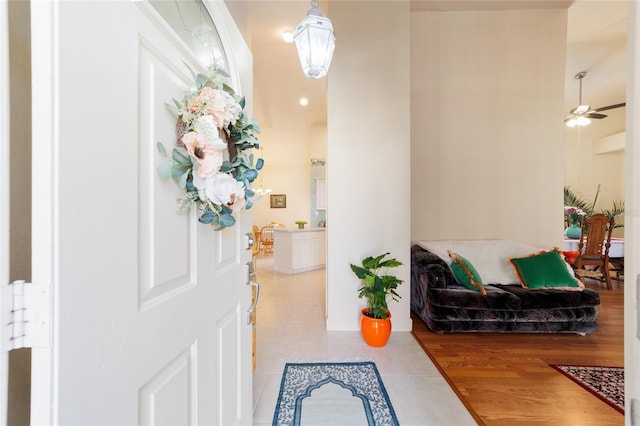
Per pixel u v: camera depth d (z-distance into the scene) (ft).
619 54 13.15
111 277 1.69
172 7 2.75
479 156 11.23
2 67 1.27
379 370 6.40
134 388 1.88
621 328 8.75
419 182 11.26
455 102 11.19
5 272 1.28
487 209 11.23
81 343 1.47
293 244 17.49
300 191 27.84
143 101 2.04
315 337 8.14
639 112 1.61
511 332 8.36
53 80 1.34
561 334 8.29
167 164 2.24
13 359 1.57
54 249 1.35
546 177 11.12
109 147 1.68
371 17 8.66
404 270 8.70
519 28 10.98
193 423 2.66
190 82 2.69
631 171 1.65
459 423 4.83
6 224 1.29
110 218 1.69
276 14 9.44
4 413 1.28
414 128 11.21
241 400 3.83
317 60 5.14
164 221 2.26
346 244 8.74
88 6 1.52
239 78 3.87
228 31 3.61
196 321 2.73
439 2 10.51
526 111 11.11
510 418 4.94
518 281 9.28
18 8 1.48
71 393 1.41
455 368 6.48
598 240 12.94
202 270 2.85
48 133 1.35
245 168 3.25
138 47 1.98
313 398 5.45
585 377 6.15
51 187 1.35
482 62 11.13
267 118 20.26
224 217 2.82
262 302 11.51
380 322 7.41
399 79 8.73
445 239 11.27
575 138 19.85
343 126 8.75
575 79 15.39
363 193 8.77
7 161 1.29
